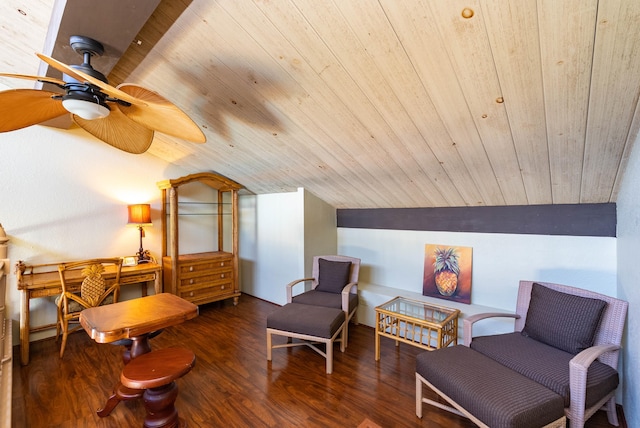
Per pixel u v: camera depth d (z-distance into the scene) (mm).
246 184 4164
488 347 1992
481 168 2260
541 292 2146
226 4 1354
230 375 2465
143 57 1830
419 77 1549
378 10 1251
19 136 2969
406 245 3494
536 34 1192
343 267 3389
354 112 1949
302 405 2088
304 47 1519
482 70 1415
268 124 2344
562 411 1527
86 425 1905
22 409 2045
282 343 3086
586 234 2367
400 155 2357
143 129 1999
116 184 3600
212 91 2074
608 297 1925
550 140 1760
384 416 1977
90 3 1151
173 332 3322
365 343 3062
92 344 3020
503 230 2787
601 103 1419
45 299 3148
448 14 1199
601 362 1845
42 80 1310
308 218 3828
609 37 1128
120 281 3229
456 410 1821
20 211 2986
